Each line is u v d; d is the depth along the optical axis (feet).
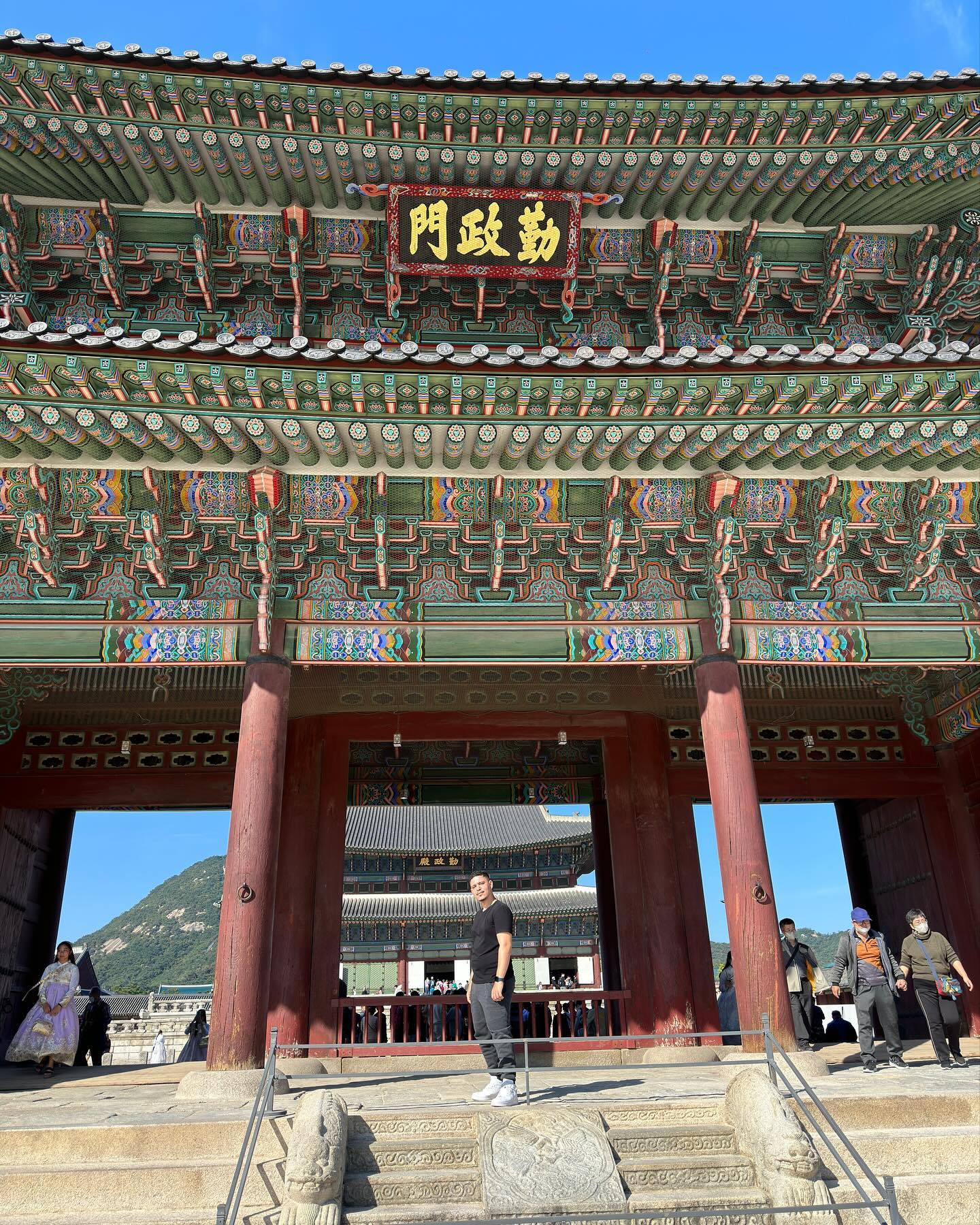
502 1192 23.32
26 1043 44.06
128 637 40.96
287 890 50.57
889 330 54.29
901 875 63.05
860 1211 24.17
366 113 46.16
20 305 48.01
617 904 53.47
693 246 53.11
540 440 38.73
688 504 43.11
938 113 47.01
